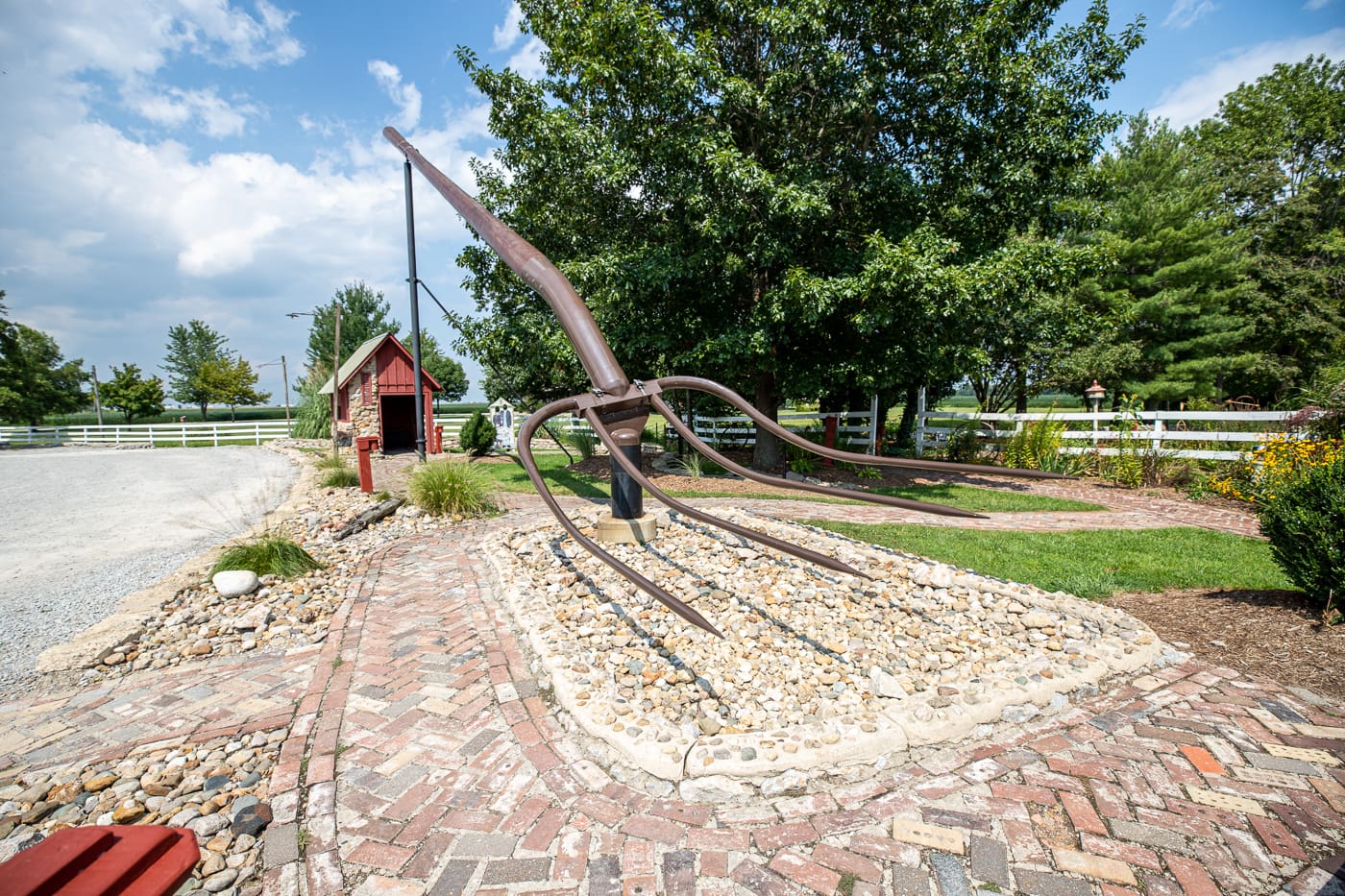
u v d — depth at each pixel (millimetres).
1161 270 18438
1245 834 2121
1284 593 4328
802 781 2432
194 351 55500
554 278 5430
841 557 5180
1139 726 2807
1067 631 3721
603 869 2025
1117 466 10805
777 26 8469
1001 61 8953
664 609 4199
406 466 13688
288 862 2105
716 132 9156
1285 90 24516
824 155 10312
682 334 10648
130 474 14109
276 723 3074
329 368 25312
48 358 39250
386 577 5555
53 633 4441
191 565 6020
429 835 2207
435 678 3443
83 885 898
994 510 8523
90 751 2879
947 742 2699
